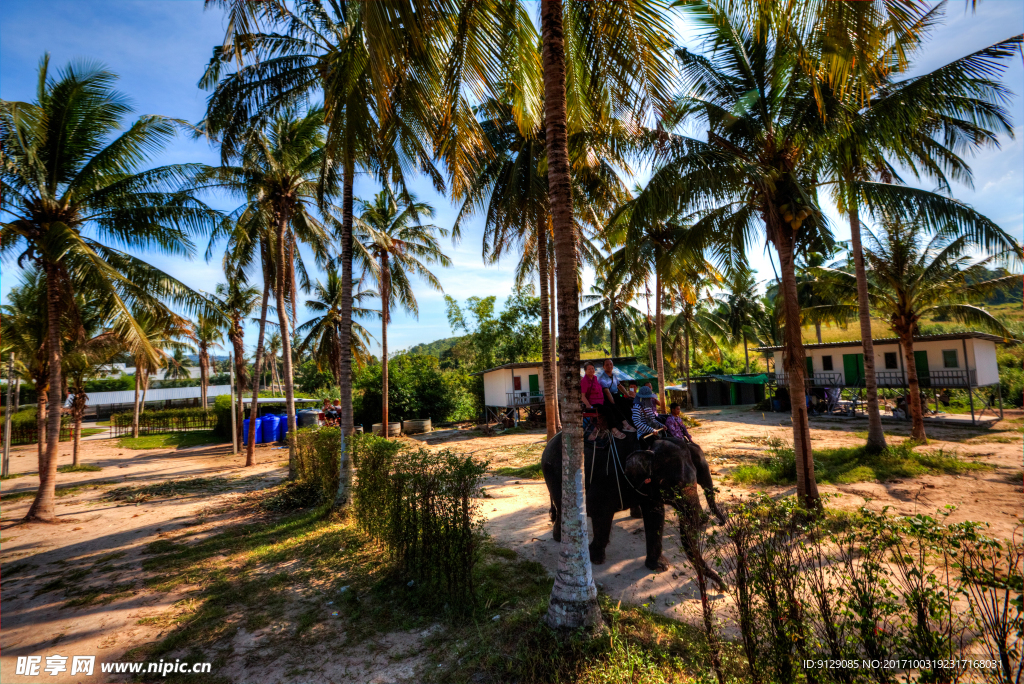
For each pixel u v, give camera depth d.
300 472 12.59
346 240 9.49
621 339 36.44
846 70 4.86
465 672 3.93
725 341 35.69
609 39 5.43
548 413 13.41
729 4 6.28
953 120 9.59
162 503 11.36
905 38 4.60
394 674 4.00
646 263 15.28
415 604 5.18
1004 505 7.70
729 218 8.70
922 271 14.05
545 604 4.84
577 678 3.68
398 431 25.44
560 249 4.70
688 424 21.84
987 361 21.84
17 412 30.78
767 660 2.63
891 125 7.25
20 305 15.16
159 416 33.88
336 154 8.80
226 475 15.04
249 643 4.64
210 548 7.66
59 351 10.46
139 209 10.48
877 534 2.52
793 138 7.74
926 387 21.86
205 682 4.04
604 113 6.84
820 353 25.78
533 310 33.81
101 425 40.53
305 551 7.09
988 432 16.48
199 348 36.69
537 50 6.14
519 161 12.25
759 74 7.84
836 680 2.35
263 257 15.34
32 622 5.39
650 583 5.41
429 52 4.91
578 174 12.18
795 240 8.25
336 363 26.95
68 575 6.86
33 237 9.84
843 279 15.73
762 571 2.65
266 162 13.45
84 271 9.48
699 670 3.40
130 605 5.66
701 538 3.37
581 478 4.56
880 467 10.66
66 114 9.75
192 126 10.60
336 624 4.93
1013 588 2.01
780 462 10.73
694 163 7.11
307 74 9.79
